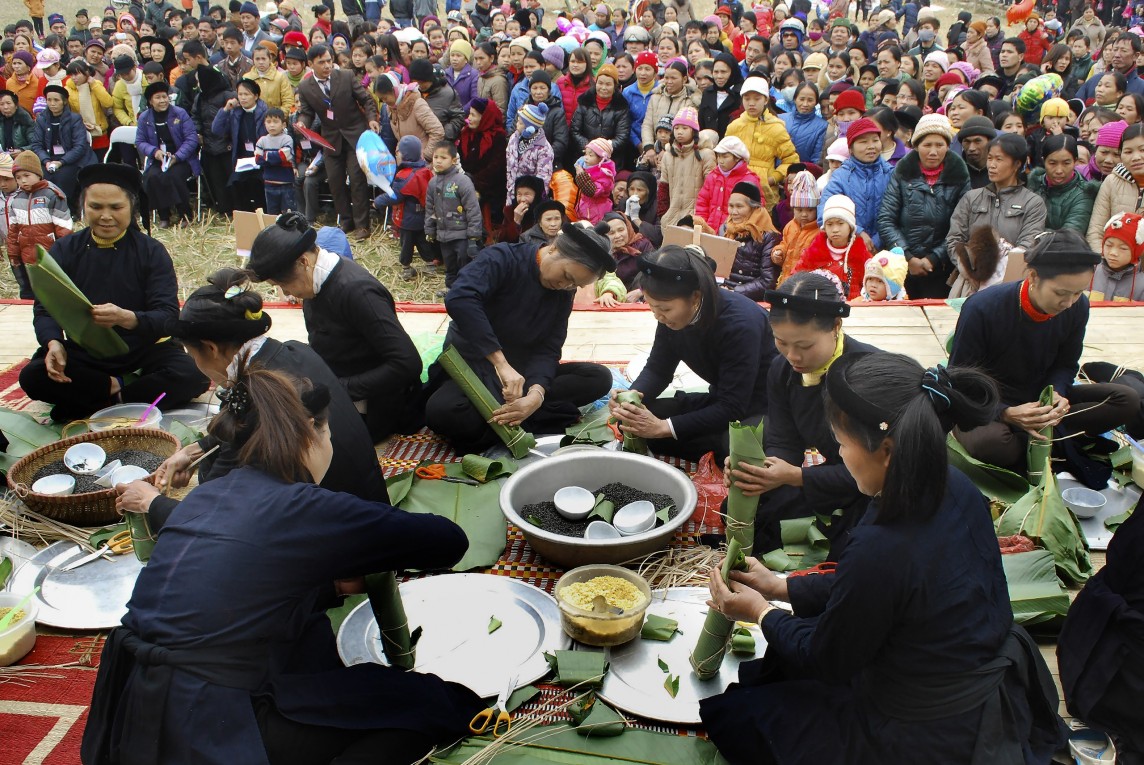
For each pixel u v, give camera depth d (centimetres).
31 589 304
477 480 366
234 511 206
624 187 771
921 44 1270
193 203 1005
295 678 211
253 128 926
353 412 288
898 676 196
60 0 1986
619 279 648
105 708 202
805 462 388
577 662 261
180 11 1494
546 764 228
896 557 187
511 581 305
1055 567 300
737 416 349
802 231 633
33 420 402
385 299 378
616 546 301
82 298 380
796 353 289
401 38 1112
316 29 1204
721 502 347
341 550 210
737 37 1236
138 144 927
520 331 394
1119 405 362
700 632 276
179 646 193
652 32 1306
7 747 244
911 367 191
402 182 809
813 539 308
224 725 192
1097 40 1269
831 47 1191
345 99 872
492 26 1355
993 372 358
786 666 231
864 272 589
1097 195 603
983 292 353
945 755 196
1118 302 545
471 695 246
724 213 707
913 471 182
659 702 254
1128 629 234
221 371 302
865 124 632
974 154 641
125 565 317
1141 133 570
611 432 399
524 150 823
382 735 215
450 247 776
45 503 325
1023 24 1329
